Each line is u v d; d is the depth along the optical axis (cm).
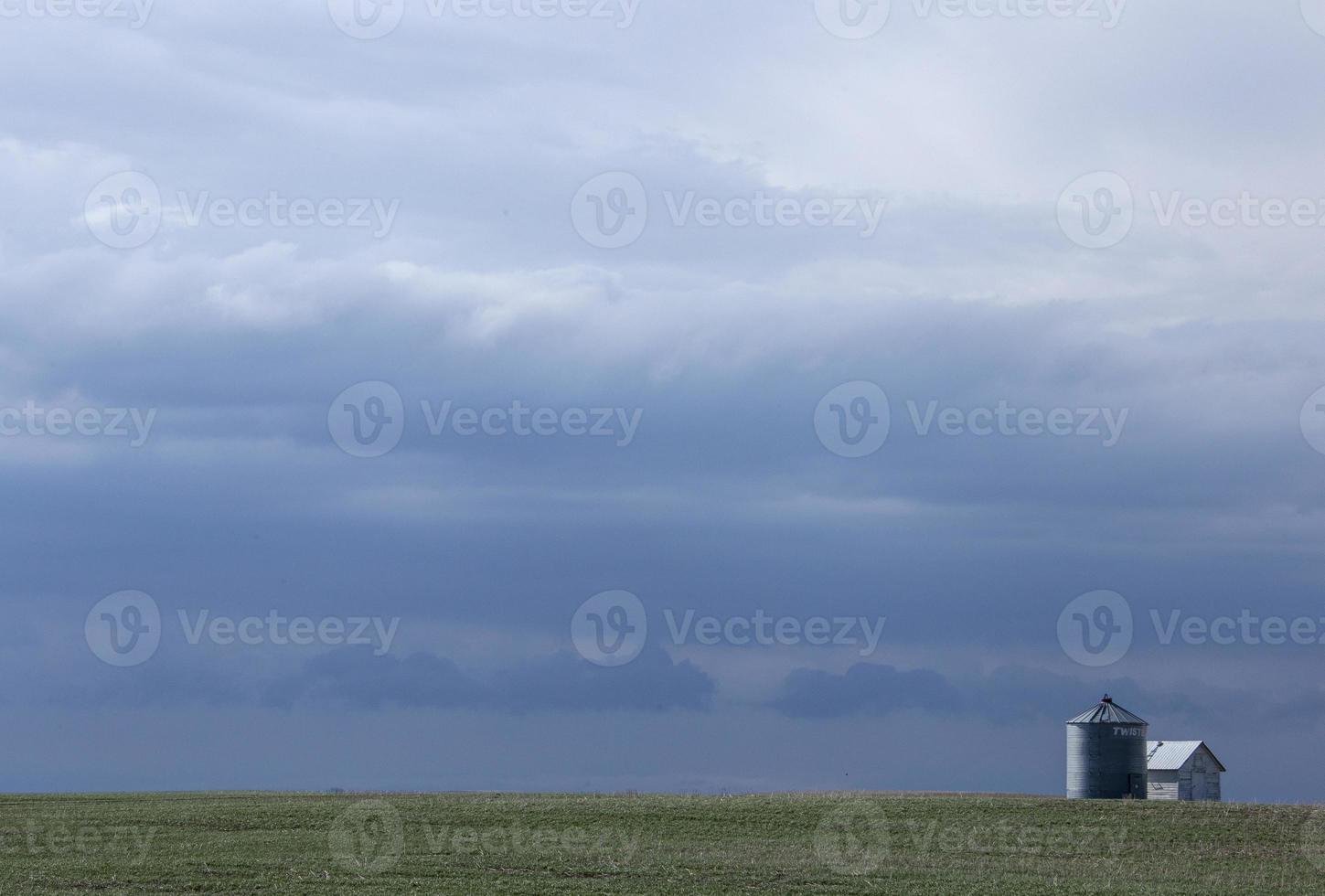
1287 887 4781
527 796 7281
